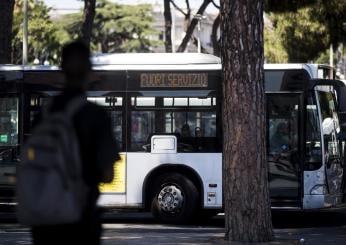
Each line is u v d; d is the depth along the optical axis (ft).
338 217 90.22
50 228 26.45
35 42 258.16
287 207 77.05
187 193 78.64
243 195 55.26
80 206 26.08
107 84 79.51
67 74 27.53
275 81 77.61
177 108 78.95
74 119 26.55
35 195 25.57
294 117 77.25
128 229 75.56
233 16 55.21
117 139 79.25
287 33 147.33
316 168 76.95
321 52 151.33
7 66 80.79
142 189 78.84
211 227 78.43
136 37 323.16
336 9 125.59
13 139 80.07
